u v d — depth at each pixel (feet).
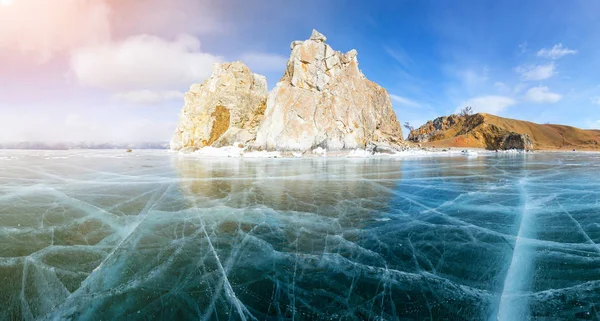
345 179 54.03
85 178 53.47
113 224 26.66
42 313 14.08
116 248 21.26
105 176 56.34
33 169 66.44
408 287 16.10
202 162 91.30
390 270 18.01
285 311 14.08
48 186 44.91
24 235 23.62
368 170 69.26
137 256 19.92
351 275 17.40
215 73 182.70
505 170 69.77
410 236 23.77
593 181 51.29
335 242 22.49
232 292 15.70
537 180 52.85
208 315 13.83
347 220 28.22
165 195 38.96
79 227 25.70
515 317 13.62
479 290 15.85
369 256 20.03
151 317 13.79
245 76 180.14
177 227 25.95
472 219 28.55
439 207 33.22
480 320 13.44
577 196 38.63
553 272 17.66
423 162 95.04
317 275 17.39
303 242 22.52
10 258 19.44
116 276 17.29
